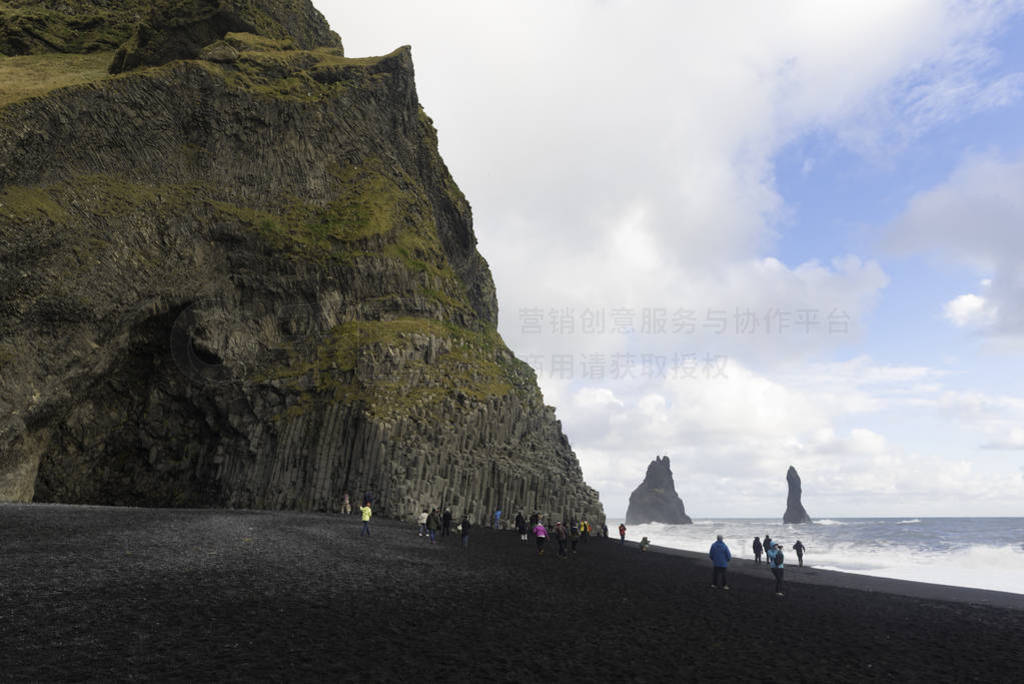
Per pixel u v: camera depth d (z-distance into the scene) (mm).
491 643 14070
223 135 68750
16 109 49562
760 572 40969
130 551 22922
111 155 57812
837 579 38969
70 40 92625
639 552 52531
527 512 62062
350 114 83375
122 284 53906
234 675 10625
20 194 48219
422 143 97438
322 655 12172
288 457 56438
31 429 47812
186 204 62469
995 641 18469
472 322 82312
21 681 9859
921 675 13320
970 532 127438
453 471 56406
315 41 99812
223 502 56781
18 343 46156
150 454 59375
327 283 68875
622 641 15148
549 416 81125
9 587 16391
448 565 28125
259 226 67125
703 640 15844
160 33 84312
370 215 76312
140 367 60188
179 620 14352
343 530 37219
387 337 65062
